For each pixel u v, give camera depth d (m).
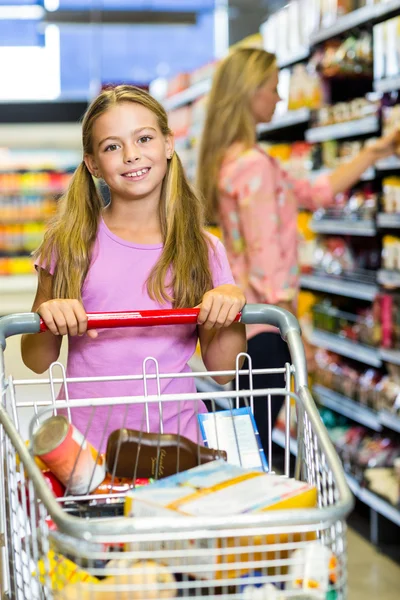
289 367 1.98
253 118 3.81
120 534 1.40
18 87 10.37
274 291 3.73
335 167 5.27
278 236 3.78
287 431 1.93
